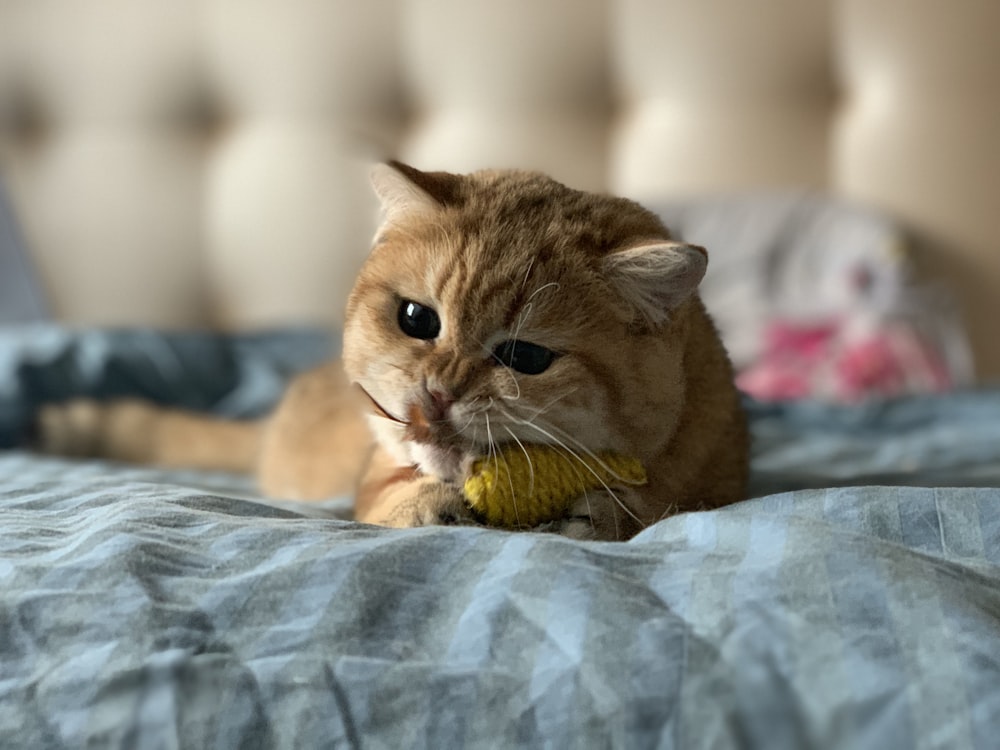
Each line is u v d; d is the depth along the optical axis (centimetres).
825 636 61
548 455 93
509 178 109
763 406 197
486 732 59
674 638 61
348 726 60
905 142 237
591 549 73
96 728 60
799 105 242
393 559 70
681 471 101
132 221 249
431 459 94
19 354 190
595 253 96
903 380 219
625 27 243
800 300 230
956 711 56
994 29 233
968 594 65
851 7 237
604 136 246
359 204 247
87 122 250
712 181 243
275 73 248
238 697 61
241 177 249
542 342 93
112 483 104
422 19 245
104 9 247
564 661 61
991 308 239
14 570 70
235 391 217
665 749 57
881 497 82
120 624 64
